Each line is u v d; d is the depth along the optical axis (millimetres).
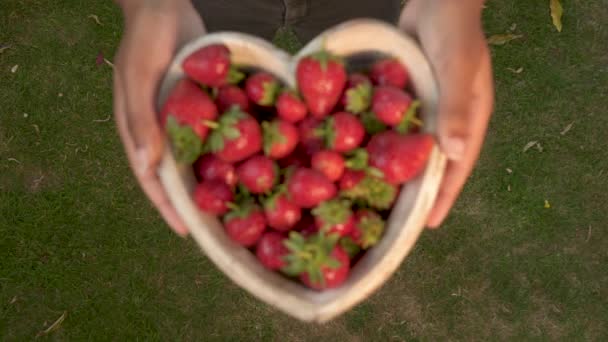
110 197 1327
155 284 1292
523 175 1303
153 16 851
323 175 767
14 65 1378
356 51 810
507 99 1332
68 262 1310
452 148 768
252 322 1269
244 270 770
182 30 874
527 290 1271
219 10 999
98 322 1287
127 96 814
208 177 792
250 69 819
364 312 1265
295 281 789
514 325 1261
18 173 1346
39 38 1386
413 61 796
